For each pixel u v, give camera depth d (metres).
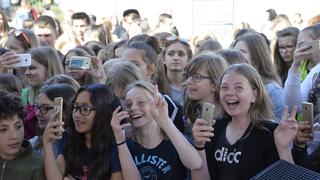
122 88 3.77
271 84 4.24
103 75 4.34
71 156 3.02
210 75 3.64
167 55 4.77
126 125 2.98
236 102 2.96
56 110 2.95
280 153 2.82
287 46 4.91
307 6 13.04
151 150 3.19
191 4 13.03
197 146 2.98
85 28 8.38
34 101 4.28
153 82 4.54
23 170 2.98
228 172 2.92
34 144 3.48
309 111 2.98
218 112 3.55
